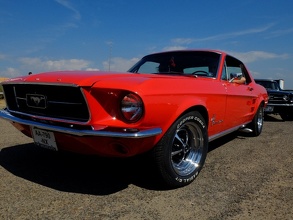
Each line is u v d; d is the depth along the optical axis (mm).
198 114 2854
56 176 2902
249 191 2658
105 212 2186
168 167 2543
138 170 3133
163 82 2494
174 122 2553
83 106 2295
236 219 2121
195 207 2307
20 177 2842
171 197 2488
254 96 4859
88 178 2877
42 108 2629
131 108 2217
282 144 4836
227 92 3561
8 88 3018
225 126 3777
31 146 4016
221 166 3434
